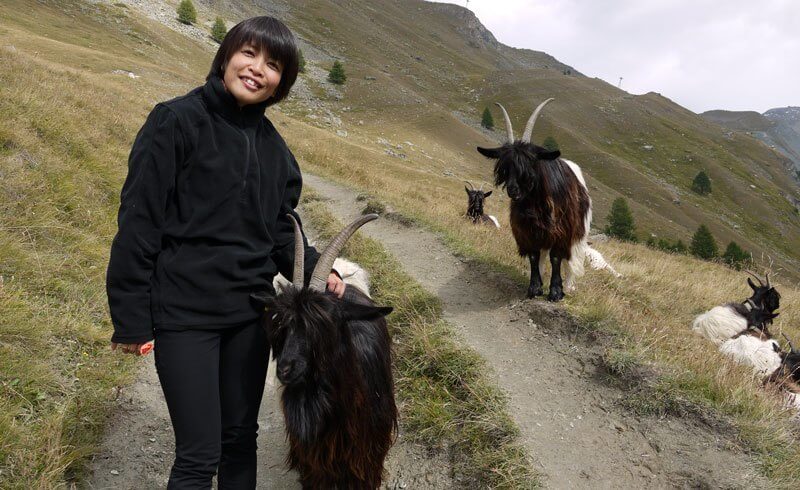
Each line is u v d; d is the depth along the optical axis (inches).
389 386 130.1
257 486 146.2
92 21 2305.6
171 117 87.7
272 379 193.3
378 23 6368.1
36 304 186.7
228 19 3779.5
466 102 4697.3
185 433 94.1
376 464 123.6
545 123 4416.8
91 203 290.2
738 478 150.3
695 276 471.8
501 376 202.8
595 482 154.4
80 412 151.4
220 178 92.2
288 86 101.0
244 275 97.0
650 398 182.5
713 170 4468.5
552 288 252.4
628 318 233.6
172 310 92.1
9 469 123.7
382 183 831.1
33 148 299.1
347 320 109.0
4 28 1617.9
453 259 332.2
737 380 193.9
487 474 149.3
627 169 3860.7
